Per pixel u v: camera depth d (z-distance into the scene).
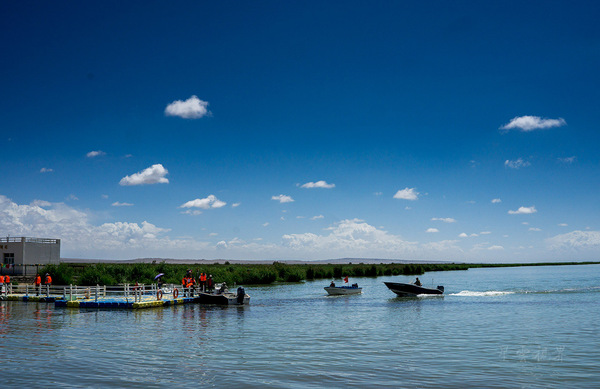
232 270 87.62
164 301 42.62
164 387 16.12
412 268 134.38
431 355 21.09
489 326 30.17
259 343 24.16
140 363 19.56
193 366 19.03
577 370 18.25
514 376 17.41
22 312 37.66
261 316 35.84
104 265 67.56
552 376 17.39
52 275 56.25
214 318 34.50
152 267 68.94
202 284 47.81
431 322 32.28
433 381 16.77
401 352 21.80
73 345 23.53
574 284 77.38
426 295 54.62
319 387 16.12
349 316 35.91
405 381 16.80
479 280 96.44
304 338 25.70
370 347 23.05
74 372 18.06
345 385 16.33
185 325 30.72
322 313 37.97
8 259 66.81
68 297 44.25
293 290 67.69
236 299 45.09
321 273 108.06
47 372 18.08
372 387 16.09
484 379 17.02
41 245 69.06
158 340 25.03
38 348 22.77
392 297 53.84
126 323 31.64
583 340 24.78
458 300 49.41
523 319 33.50
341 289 57.31
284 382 16.72
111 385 16.34
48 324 30.98
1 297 46.56
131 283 59.97
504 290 63.44
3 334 26.91
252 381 16.84
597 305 43.09
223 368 18.69
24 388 15.98
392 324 31.31
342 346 23.31
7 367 18.86
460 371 18.16
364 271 121.19
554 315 35.72
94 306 40.19
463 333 27.36
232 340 25.03
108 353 21.58
